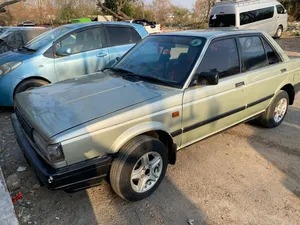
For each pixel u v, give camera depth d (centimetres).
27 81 516
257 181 322
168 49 351
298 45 1390
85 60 564
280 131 453
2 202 246
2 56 552
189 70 312
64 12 2853
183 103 298
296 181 323
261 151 388
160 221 262
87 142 237
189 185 313
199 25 2548
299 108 563
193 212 273
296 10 2516
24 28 927
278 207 281
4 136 430
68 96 288
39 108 269
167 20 3036
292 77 454
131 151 258
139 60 364
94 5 2916
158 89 300
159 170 294
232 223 260
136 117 262
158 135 305
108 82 323
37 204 282
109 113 254
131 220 262
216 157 371
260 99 404
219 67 340
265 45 410
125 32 627
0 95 509
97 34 587
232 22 1399
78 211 273
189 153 381
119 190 264
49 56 530
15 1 1333
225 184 315
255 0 1462
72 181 236
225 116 355
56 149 225
